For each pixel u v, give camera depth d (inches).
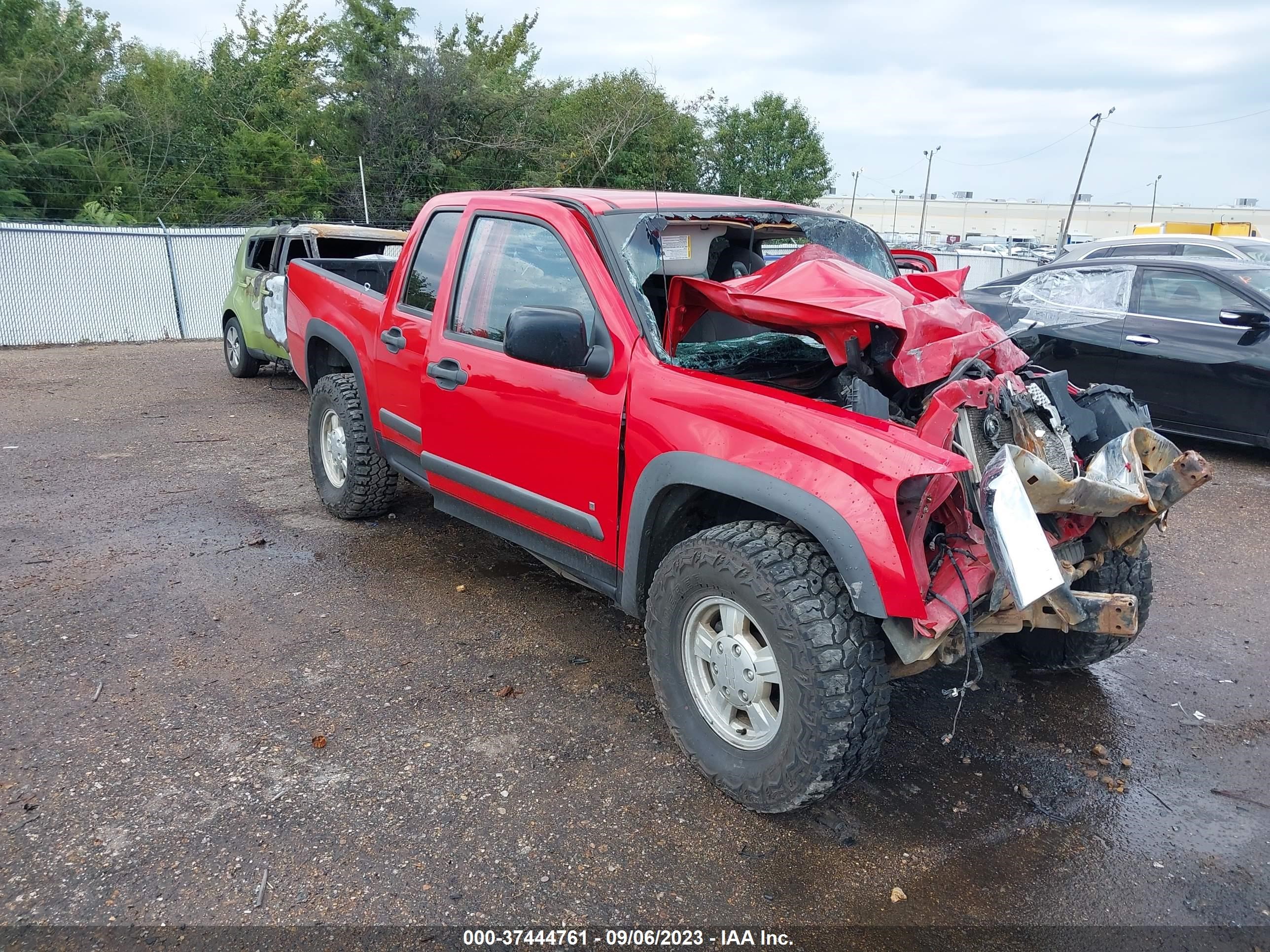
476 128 1095.0
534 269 146.4
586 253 135.9
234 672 148.0
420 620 169.5
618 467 129.0
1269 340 273.7
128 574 187.2
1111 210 3513.8
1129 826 117.3
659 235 137.2
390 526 220.2
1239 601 189.5
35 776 118.8
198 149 1066.7
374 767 123.6
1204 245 428.5
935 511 109.8
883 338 118.1
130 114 1038.4
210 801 115.0
